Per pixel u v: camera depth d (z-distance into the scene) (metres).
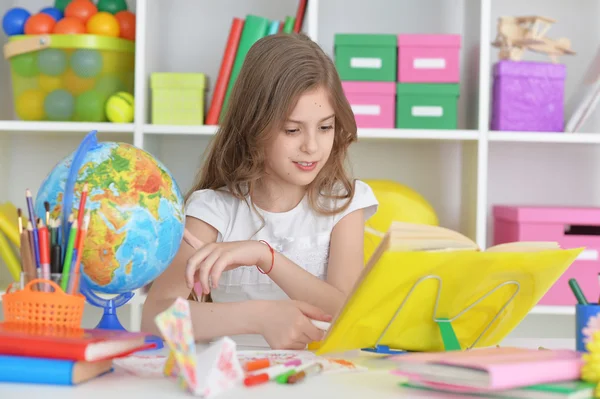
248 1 2.55
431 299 0.95
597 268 2.21
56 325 0.84
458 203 2.56
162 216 1.01
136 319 2.18
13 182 2.57
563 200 2.59
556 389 0.68
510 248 0.94
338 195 1.55
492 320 1.02
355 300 0.88
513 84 2.24
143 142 2.19
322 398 0.69
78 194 0.97
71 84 2.21
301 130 1.31
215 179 1.57
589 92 2.21
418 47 2.22
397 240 0.86
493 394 0.70
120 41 2.22
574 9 2.56
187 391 0.72
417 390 0.73
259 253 1.20
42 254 0.86
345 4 2.55
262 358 0.90
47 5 2.57
